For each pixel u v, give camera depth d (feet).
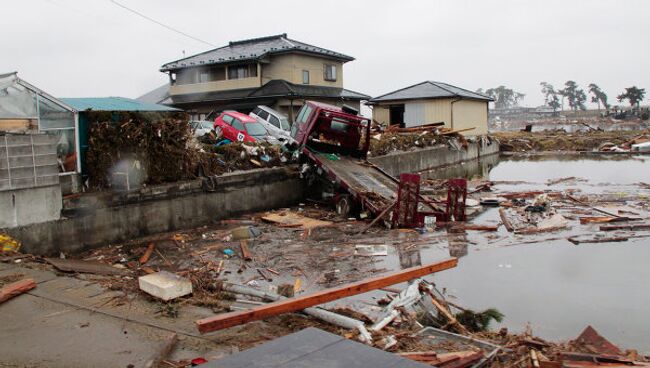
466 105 126.52
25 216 32.58
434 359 15.57
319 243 38.88
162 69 115.85
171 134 43.70
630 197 59.31
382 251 36.11
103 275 26.63
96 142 38.81
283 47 107.34
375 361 7.77
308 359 7.84
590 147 140.15
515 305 25.71
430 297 22.30
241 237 40.42
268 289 27.27
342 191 51.03
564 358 16.49
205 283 25.12
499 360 16.42
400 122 128.26
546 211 51.57
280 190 55.52
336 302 24.23
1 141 31.04
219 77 112.37
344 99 114.52
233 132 67.46
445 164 104.01
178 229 43.70
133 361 15.62
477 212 51.39
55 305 20.85
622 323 23.41
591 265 33.01
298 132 57.31
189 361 15.80
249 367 7.56
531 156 129.49
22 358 15.89
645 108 245.24
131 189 39.88
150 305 21.21
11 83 34.22
